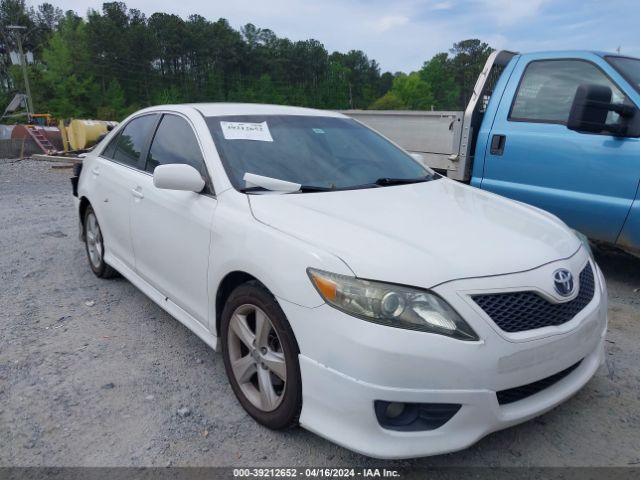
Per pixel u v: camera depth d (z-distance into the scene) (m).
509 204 3.34
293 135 3.67
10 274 5.21
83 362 3.47
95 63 95.00
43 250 6.07
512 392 2.38
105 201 4.42
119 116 89.00
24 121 72.38
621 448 2.66
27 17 104.25
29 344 3.71
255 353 2.74
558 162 4.83
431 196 3.30
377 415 2.23
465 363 2.18
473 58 119.94
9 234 6.88
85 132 20.81
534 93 5.18
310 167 3.43
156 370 3.38
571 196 4.74
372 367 2.17
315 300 2.32
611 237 4.63
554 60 5.14
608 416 2.90
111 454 2.60
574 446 2.67
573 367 2.63
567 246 2.77
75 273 5.24
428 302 2.21
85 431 2.77
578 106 4.41
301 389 2.46
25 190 11.33
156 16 112.69
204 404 3.01
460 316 2.21
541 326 2.37
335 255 2.36
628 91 4.52
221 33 115.25
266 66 120.12
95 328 3.98
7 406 2.98
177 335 3.88
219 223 2.94
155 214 3.57
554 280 2.44
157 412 2.93
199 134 3.45
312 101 122.19
